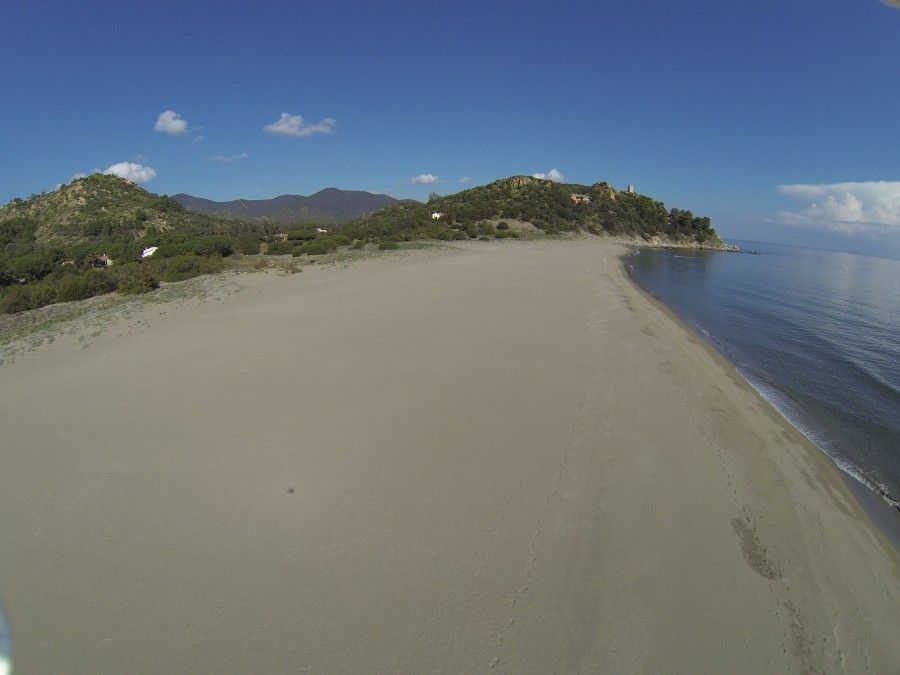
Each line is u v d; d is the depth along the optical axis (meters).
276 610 4.00
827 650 4.05
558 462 6.38
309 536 4.88
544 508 5.43
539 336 12.26
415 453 6.46
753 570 4.83
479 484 5.82
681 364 11.15
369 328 12.63
